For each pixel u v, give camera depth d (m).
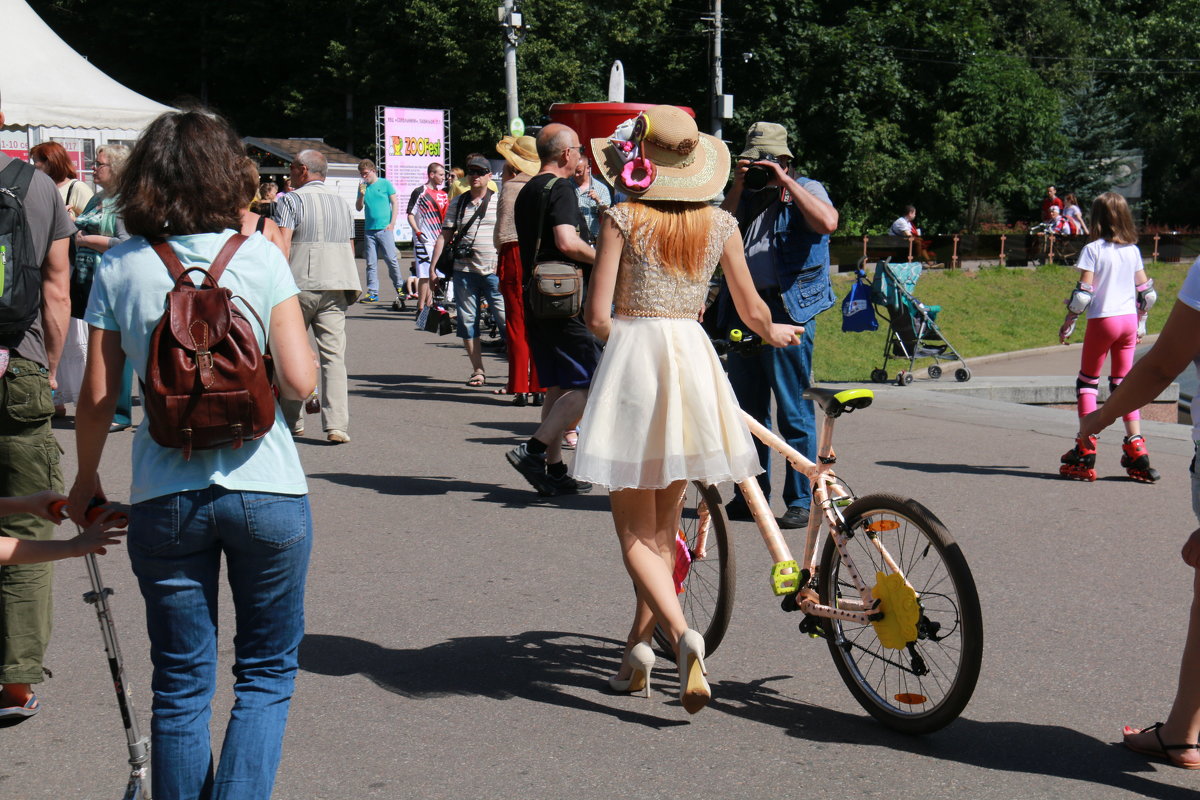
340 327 8.23
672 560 3.96
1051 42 50.81
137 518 2.75
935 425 9.45
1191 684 3.58
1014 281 31.48
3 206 3.66
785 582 4.02
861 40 44.69
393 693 4.13
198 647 2.79
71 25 49.44
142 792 2.98
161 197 2.78
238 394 2.66
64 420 8.91
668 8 47.31
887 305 14.76
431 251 14.56
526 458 6.73
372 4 45.78
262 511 2.75
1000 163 45.50
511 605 5.04
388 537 6.03
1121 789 3.47
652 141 3.70
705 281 3.79
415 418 9.22
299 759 3.63
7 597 3.82
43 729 3.85
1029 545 6.03
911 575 3.82
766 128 6.07
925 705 3.78
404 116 32.28
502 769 3.57
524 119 45.00
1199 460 3.47
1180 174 56.34
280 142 33.06
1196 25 54.28
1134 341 7.72
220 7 47.50
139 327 2.74
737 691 4.19
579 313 6.61
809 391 4.04
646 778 3.52
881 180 44.50
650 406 3.69
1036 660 4.48
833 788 3.46
